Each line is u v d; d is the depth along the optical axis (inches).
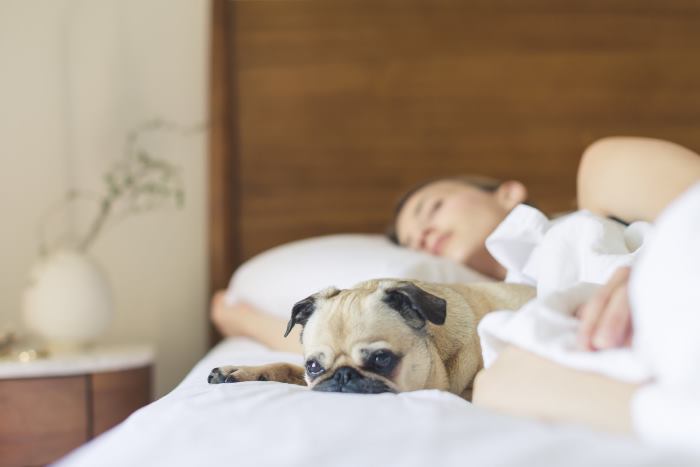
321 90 110.4
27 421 82.4
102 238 109.0
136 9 110.7
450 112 109.8
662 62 109.7
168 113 111.5
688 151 60.1
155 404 40.1
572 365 31.4
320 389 38.5
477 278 67.4
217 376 44.1
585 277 45.2
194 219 111.7
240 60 111.3
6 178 105.8
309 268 76.8
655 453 23.1
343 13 110.7
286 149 110.7
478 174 109.4
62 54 108.2
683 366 25.3
